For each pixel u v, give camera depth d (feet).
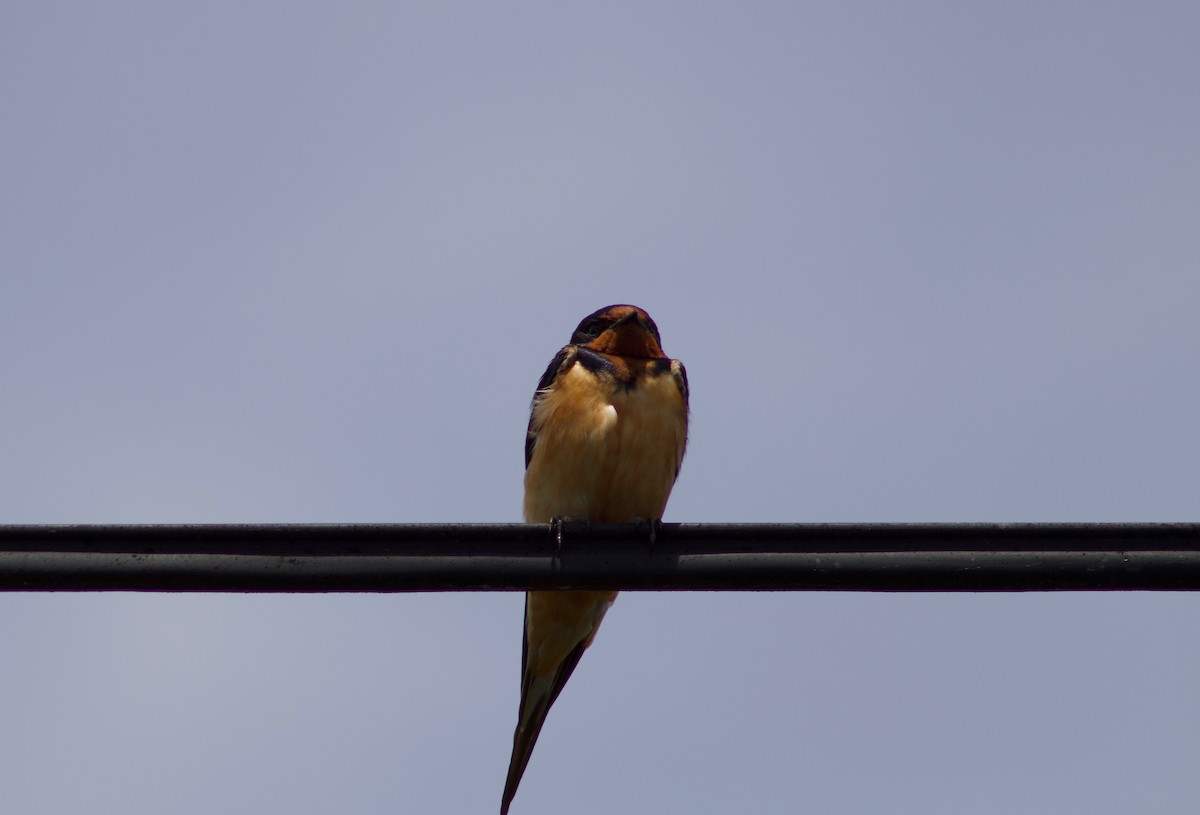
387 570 34.91
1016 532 35.12
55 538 33.86
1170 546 34.71
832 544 35.53
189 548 34.27
